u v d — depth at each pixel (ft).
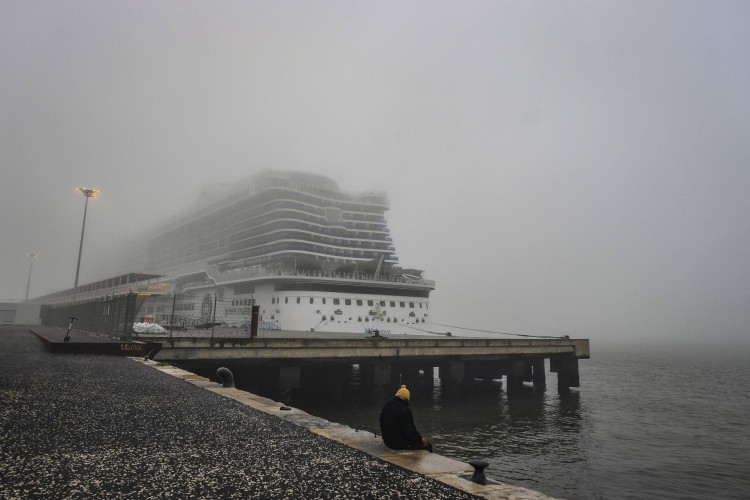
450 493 18.29
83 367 59.88
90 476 18.29
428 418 120.47
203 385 48.80
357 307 250.78
